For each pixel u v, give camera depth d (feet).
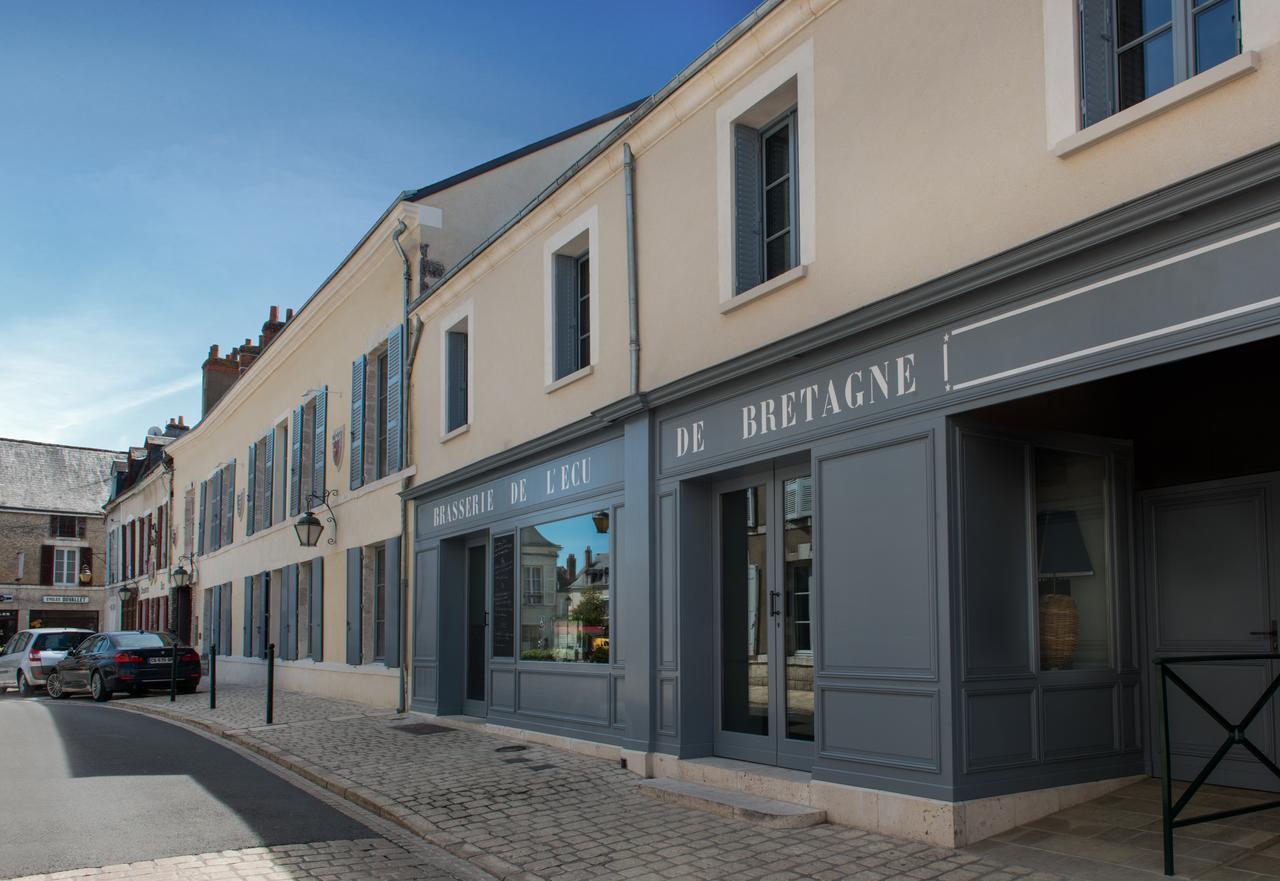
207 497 89.66
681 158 29.78
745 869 19.04
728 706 27.89
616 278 32.83
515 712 37.47
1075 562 22.31
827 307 23.99
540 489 36.65
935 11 21.58
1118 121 17.52
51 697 70.44
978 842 19.43
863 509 22.13
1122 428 23.43
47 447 173.37
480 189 50.60
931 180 21.42
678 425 28.91
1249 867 16.70
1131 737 22.58
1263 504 21.29
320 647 59.16
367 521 53.01
